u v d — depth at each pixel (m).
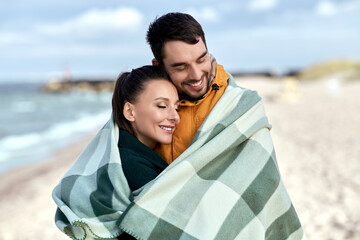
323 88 38.03
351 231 4.42
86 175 1.94
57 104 44.38
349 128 11.85
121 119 2.01
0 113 33.00
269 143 1.89
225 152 1.79
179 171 1.71
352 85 39.38
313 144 9.51
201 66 1.91
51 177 9.23
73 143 15.17
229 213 1.69
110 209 1.71
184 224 1.68
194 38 1.85
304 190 5.94
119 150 1.92
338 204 5.29
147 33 1.98
